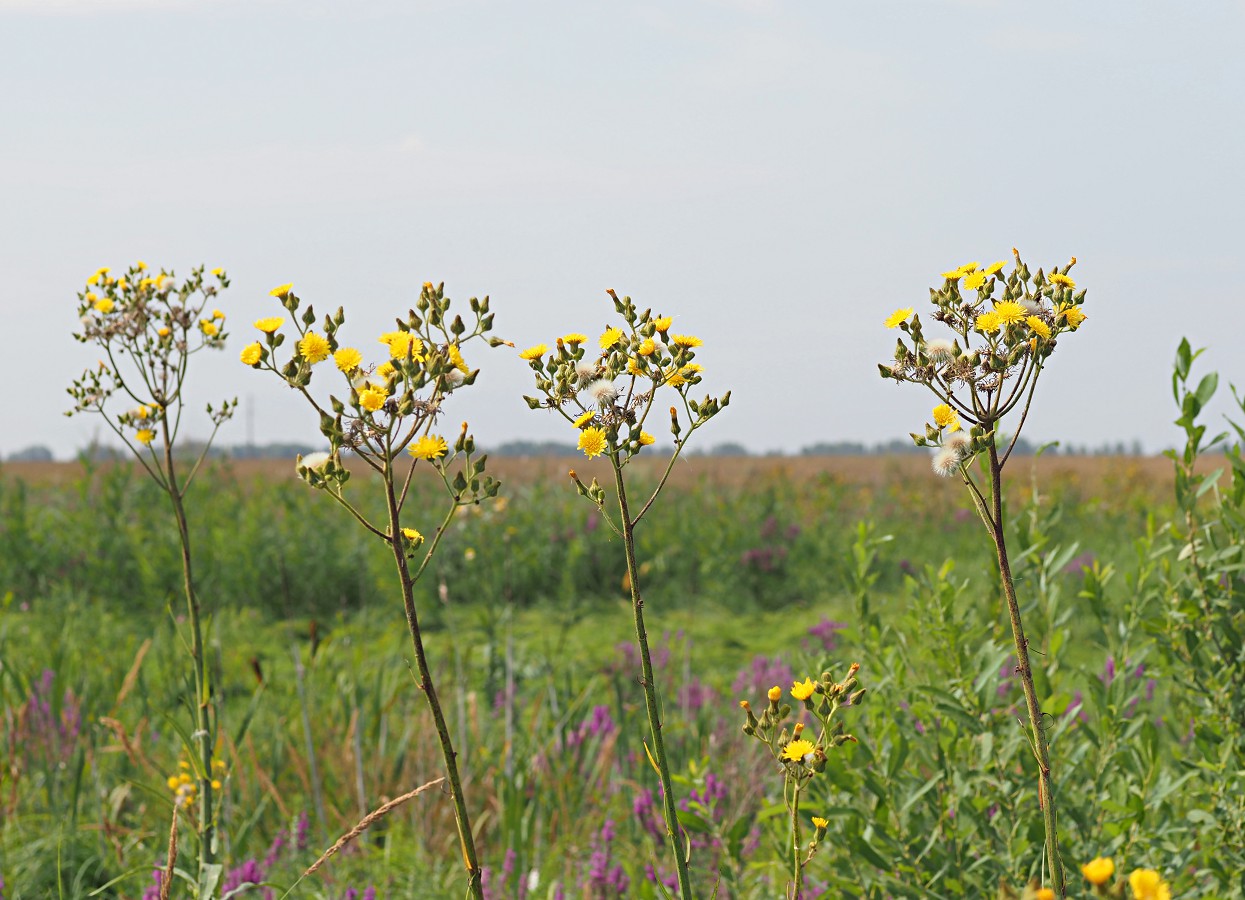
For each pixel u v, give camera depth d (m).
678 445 2.82
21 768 6.17
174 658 7.61
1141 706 4.60
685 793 4.77
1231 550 3.84
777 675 7.42
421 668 2.58
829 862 3.99
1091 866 1.55
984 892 3.56
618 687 6.53
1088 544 14.38
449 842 5.54
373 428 2.58
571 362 2.89
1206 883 3.76
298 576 13.02
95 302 4.43
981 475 2.91
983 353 2.72
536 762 6.18
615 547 14.49
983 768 3.66
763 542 14.85
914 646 4.43
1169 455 3.98
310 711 6.96
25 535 13.64
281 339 2.69
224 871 4.27
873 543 4.42
